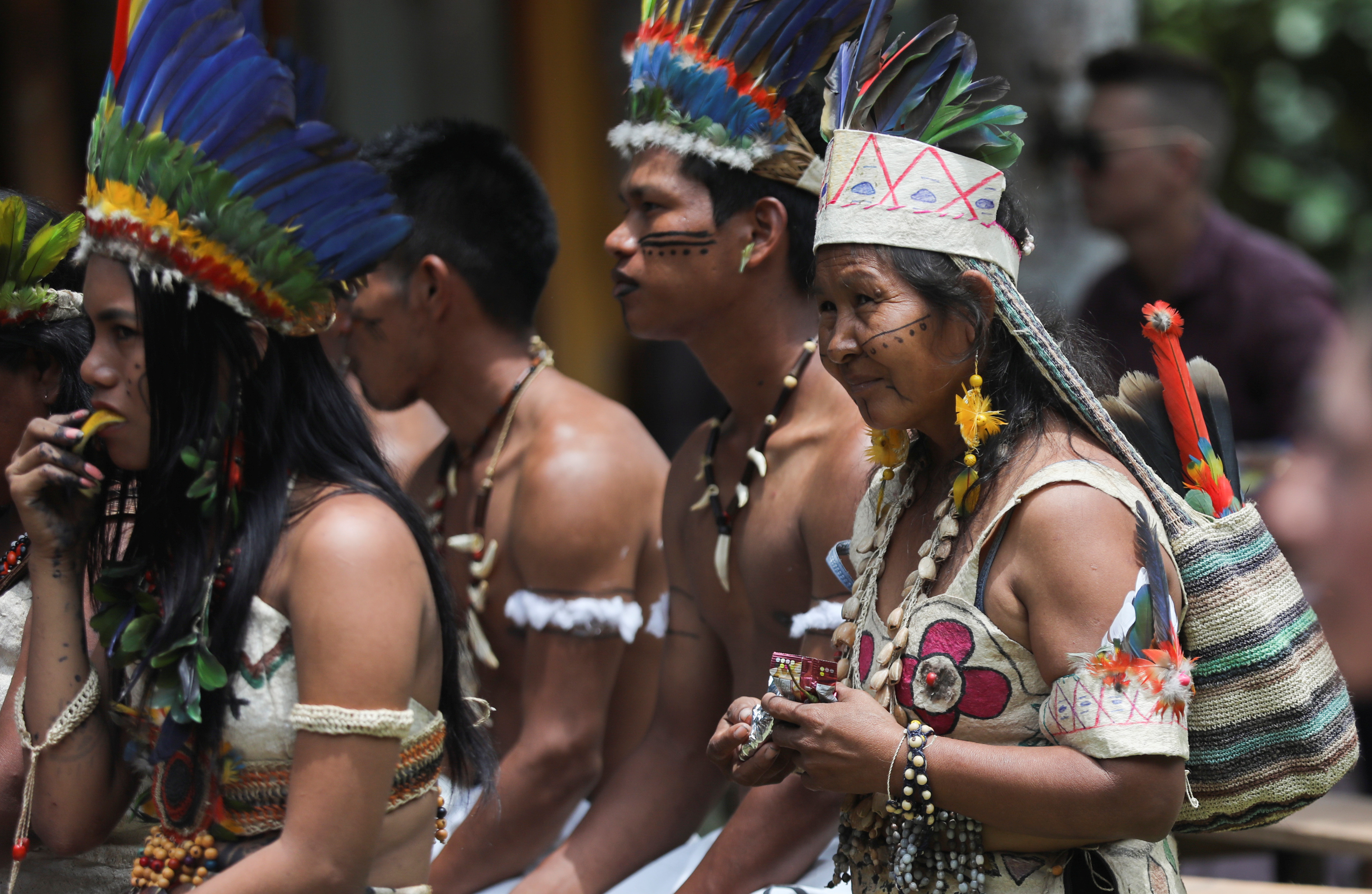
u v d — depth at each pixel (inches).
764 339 386.3
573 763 435.5
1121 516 255.6
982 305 273.0
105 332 279.7
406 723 263.0
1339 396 107.0
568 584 436.1
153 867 276.7
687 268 380.8
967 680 265.1
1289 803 277.6
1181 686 246.7
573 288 1112.8
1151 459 291.7
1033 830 255.6
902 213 274.8
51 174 1047.0
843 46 300.8
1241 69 1229.7
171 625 271.1
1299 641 271.1
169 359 272.2
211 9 271.1
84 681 297.9
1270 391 605.9
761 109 372.8
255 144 269.7
